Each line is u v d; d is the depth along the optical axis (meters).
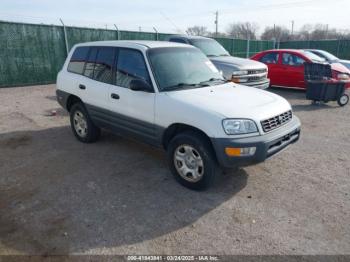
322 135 6.25
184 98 3.81
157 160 4.87
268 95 4.31
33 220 3.27
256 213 3.40
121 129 4.71
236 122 3.41
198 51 5.09
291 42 26.92
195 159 3.76
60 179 4.22
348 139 6.00
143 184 4.07
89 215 3.36
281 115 3.91
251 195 3.79
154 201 3.65
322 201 3.66
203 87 4.28
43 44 12.90
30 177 4.29
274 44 27.06
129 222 3.23
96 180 4.19
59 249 2.82
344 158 5.01
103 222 3.23
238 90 4.36
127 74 4.50
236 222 3.24
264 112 3.66
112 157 4.99
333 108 8.80
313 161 4.88
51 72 13.40
